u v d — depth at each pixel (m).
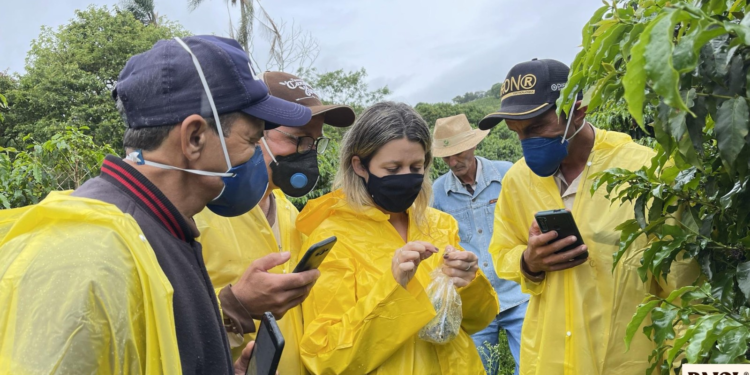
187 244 1.21
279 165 2.13
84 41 24.41
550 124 2.20
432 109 25.61
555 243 2.16
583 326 2.20
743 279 1.29
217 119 1.19
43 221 1.05
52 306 0.93
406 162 2.16
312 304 2.18
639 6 1.18
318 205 2.28
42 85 22.58
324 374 2.02
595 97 1.19
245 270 1.96
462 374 2.19
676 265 2.05
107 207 1.05
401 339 2.00
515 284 4.12
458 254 2.15
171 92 1.16
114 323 0.96
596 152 2.29
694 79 1.07
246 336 2.00
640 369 2.13
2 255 1.01
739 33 0.82
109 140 22.31
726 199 1.38
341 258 2.17
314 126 2.18
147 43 24.77
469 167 4.41
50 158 5.78
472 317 2.35
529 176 2.50
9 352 0.90
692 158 1.08
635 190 1.69
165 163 1.18
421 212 2.38
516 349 4.12
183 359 1.09
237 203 1.36
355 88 22.62
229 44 1.32
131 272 1.01
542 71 2.21
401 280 1.98
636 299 2.15
